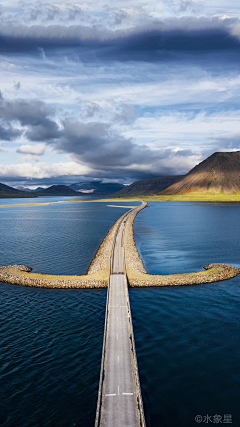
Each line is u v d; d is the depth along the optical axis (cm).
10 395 3231
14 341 4309
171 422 2903
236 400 3191
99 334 4509
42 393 3269
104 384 3312
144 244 12075
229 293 6303
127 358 3822
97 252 10319
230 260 9188
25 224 19112
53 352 4034
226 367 3725
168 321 4981
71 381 3453
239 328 4741
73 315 5188
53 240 12912
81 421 2905
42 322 4912
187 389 3350
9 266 8088
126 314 5131
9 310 5400
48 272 7925
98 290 6512
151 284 6769
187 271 8062
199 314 5256
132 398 3102
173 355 3978
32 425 2850
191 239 12950
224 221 19350
